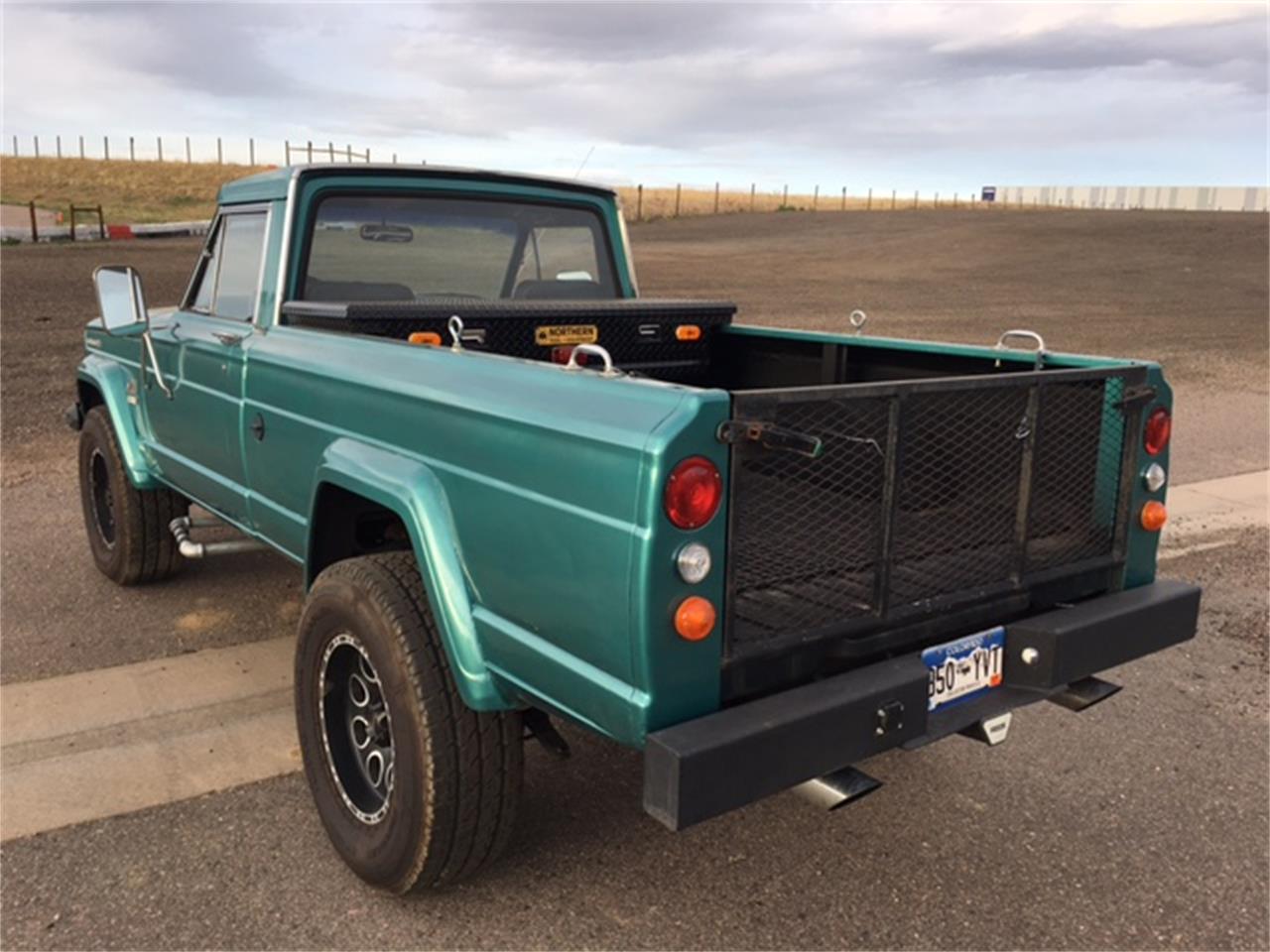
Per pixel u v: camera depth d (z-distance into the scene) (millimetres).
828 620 2537
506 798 2832
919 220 51156
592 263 4844
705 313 4473
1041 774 3797
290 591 5469
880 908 3006
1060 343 16312
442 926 2893
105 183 60094
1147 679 4609
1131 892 3102
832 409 2439
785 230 48562
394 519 3564
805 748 2320
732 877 3148
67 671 4453
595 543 2262
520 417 2457
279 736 3938
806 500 2436
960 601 2758
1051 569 2986
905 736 2523
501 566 2564
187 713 4094
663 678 2213
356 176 3982
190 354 4316
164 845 3244
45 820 3355
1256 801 3611
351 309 3430
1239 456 9070
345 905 2979
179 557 5371
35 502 7012
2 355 12547
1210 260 31047
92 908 2936
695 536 2201
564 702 2434
